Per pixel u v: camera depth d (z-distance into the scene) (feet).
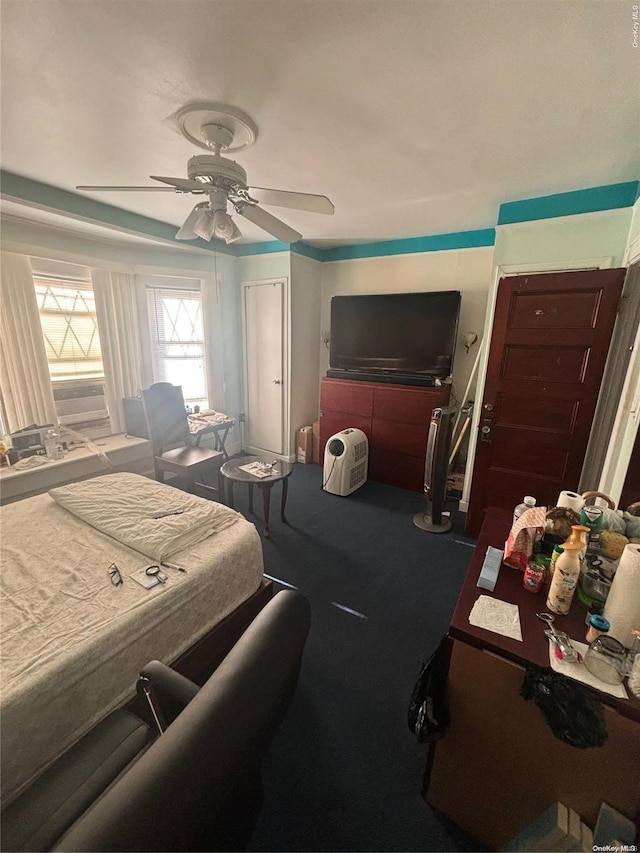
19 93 4.45
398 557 8.30
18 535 5.30
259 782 2.61
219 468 9.78
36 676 3.16
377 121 4.98
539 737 3.08
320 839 3.60
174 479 11.63
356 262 12.89
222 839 1.97
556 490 8.07
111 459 9.91
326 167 6.46
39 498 6.48
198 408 12.64
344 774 4.15
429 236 11.30
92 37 3.58
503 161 6.11
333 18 3.33
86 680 3.45
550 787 3.13
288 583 7.38
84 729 3.43
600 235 7.25
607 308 6.96
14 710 2.96
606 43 3.51
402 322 11.55
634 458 5.82
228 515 5.98
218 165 4.99
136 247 10.69
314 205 5.55
